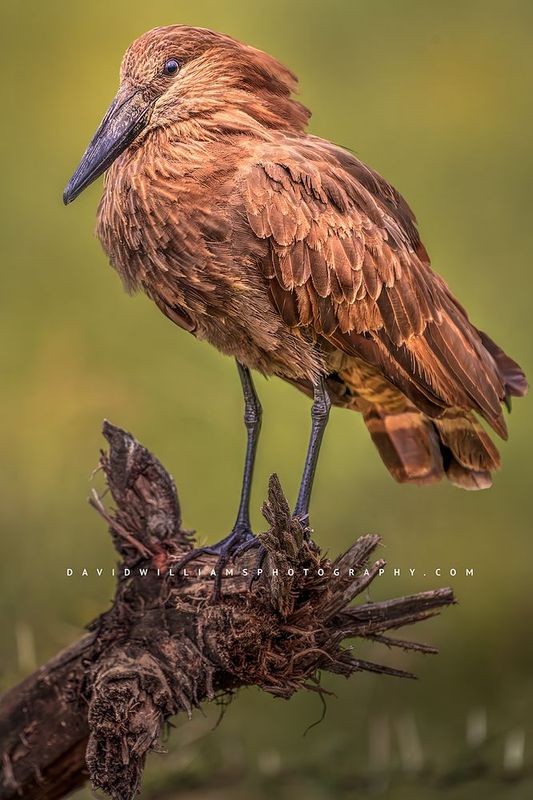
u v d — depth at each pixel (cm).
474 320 1584
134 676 790
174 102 950
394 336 959
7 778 860
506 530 1451
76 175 955
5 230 1631
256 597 797
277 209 914
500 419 1005
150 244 936
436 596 825
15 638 1158
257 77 976
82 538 1320
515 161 1695
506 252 1634
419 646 825
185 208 920
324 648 802
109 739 782
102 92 1728
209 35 969
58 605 1230
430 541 1433
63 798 889
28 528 1321
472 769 1053
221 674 818
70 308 1591
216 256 920
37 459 1451
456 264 1623
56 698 848
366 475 1465
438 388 980
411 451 1038
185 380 1522
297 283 926
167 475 859
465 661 1307
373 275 944
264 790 1047
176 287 947
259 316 945
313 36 1777
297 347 960
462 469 1043
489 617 1370
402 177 1688
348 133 1714
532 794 1050
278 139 957
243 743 1128
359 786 1058
